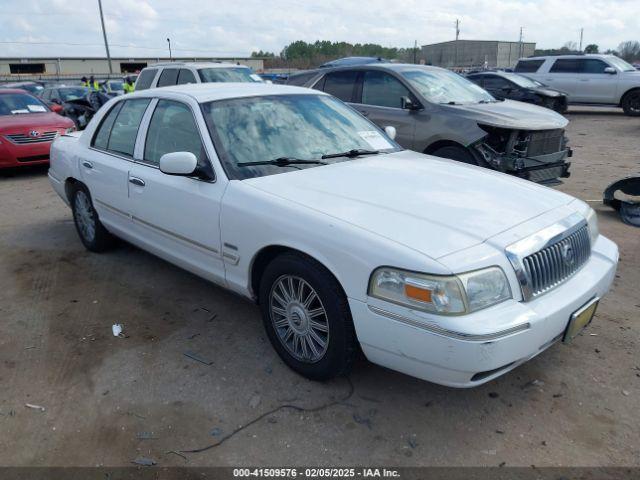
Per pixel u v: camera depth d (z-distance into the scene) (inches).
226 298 172.9
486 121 249.9
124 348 144.1
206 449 107.0
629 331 146.6
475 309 99.0
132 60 2541.8
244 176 137.2
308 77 334.6
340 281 110.2
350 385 125.9
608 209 260.2
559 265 114.4
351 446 107.1
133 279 189.2
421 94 276.5
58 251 219.9
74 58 2433.6
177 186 148.3
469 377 99.5
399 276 101.3
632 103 661.3
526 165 249.3
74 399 123.1
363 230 109.2
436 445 107.0
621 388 123.1
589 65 678.5
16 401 122.9
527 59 729.0
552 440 107.8
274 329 132.3
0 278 193.5
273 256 131.0
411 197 123.7
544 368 131.0
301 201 122.8
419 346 100.5
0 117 398.6
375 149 164.2
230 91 162.9
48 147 386.0
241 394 123.4
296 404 119.6
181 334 150.9
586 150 441.1
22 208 293.6
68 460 105.1
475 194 127.8
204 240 143.7
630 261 195.5
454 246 103.3
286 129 155.7
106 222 193.6
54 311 166.4
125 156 177.0
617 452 104.3
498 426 111.9
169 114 161.3
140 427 113.4
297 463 103.2
